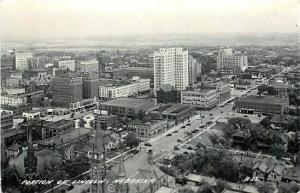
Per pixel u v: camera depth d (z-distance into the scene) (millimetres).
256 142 153875
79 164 139500
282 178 127812
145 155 140625
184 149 155250
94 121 191125
